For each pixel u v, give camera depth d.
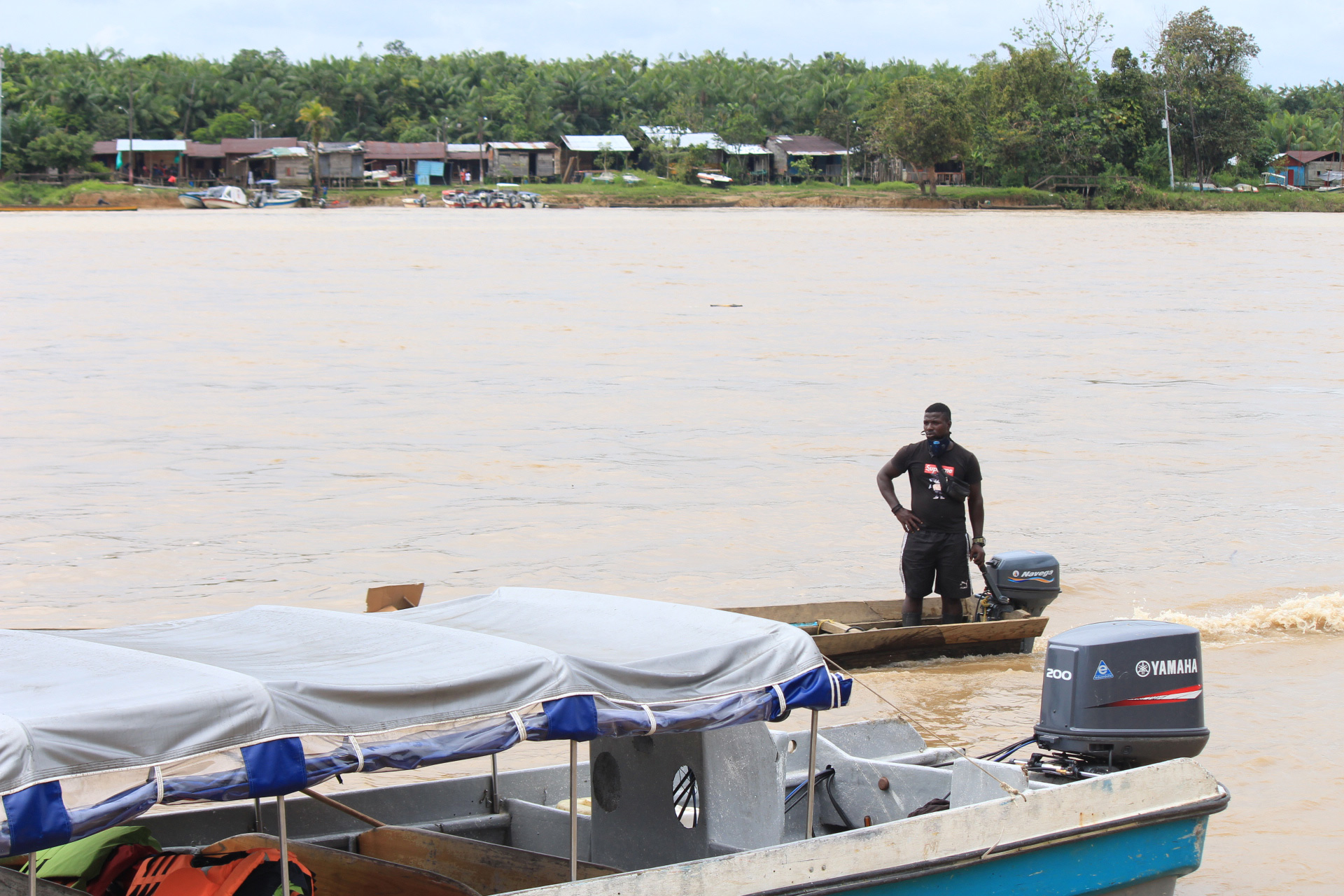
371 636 6.50
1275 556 17.17
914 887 6.57
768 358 35.81
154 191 154.38
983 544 13.48
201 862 6.32
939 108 147.88
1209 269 69.12
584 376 32.34
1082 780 7.67
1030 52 149.62
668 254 77.69
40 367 33.19
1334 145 189.88
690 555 16.98
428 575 15.96
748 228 109.12
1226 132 150.12
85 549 16.95
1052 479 21.70
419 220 126.25
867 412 27.81
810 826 6.87
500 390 30.16
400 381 31.39
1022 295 55.25
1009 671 12.91
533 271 65.12
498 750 5.63
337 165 173.12
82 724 4.82
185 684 5.25
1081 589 15.74
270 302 49.88
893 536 18.03
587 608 7.31
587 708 5.87
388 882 6.85
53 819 4.67
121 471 21.61
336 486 20.69
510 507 19.41
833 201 159.50
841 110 192.38
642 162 189.12
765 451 23.58
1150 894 7.40
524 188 171.00
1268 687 12.13
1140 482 21.52
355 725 5.36
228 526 18.20
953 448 13.27
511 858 7.18
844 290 56.69
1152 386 31.80
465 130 197.62
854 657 12.79
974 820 6.73
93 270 63.72
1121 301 52.94
